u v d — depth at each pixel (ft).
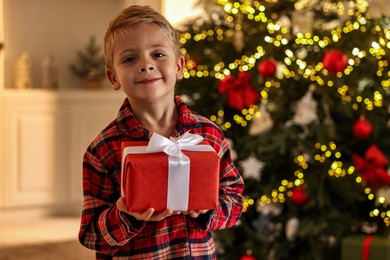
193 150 4.72
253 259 10.42
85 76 18.80
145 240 4.80
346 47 10.34
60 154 18.12
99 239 4.85
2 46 17.51
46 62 18.47
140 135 4.94
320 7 10.81
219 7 11.03
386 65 10.55
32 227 16.85
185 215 4.89
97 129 18.35
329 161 10.45
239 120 10.64
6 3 18.52
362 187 10.39
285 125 10.27
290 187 10.54
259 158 10.48
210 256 4.99
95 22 19.53
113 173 4.95
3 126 17.51
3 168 17.63
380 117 10.53
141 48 4.87
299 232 10.18
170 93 5.08
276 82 10.46
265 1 10.78
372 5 10.82
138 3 18.12
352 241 10.33
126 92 4.93
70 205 18.44
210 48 10.82
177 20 17.62
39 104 17.81
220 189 5.20
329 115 10.59
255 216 10.89
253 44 10.57
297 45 10.55
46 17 19.08
